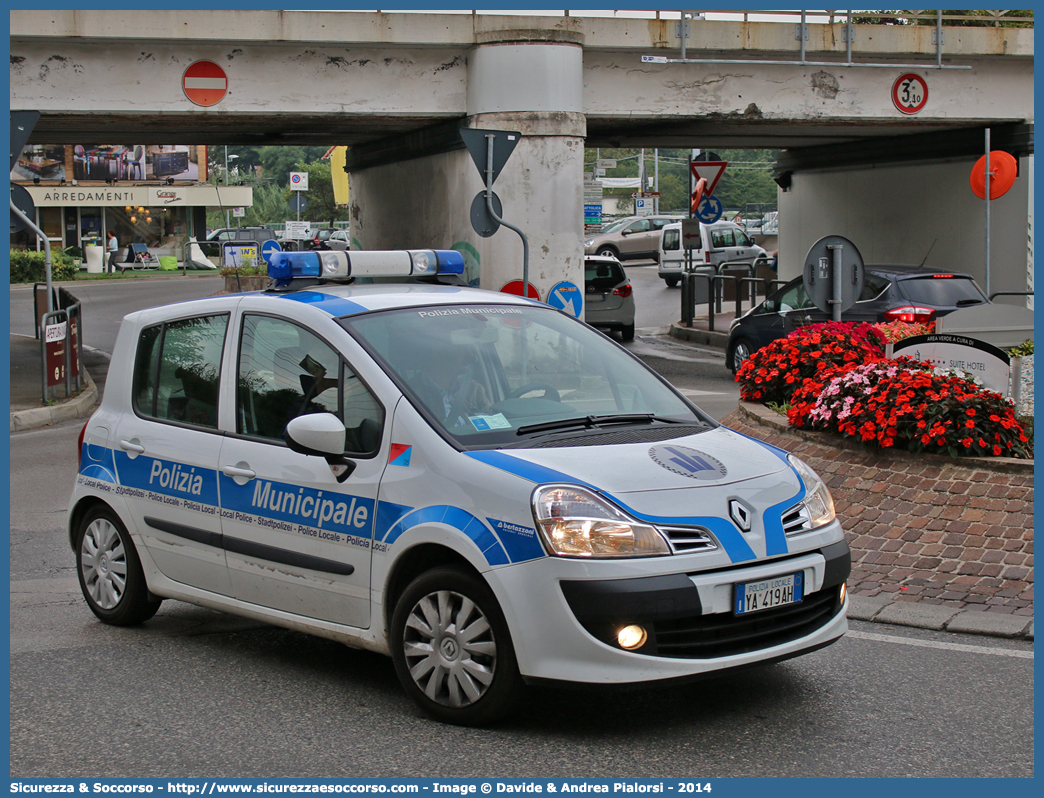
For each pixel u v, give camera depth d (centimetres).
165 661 550
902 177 2248
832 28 1867
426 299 551
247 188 5491
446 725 454
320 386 510
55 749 439
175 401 582
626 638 412
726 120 1852
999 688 493
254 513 520
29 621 626
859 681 503
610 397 536
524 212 1662
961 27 1927
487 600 432
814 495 479
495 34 1641
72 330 1652
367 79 1667
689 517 430
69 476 1078
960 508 714
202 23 1584
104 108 1588
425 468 458
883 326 1322
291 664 543
